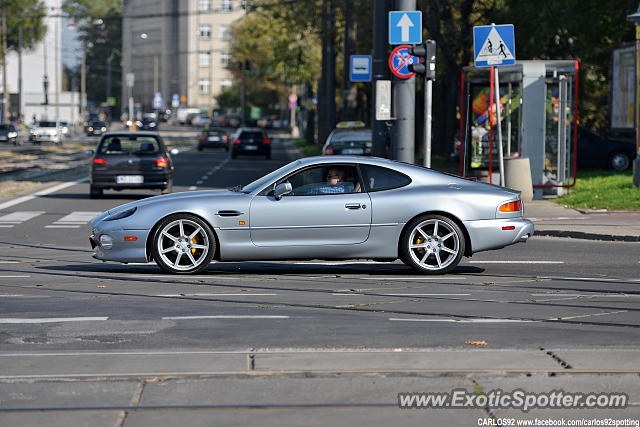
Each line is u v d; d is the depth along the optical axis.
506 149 34.94
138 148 35.66
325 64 82.31
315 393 8.96
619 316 12.97
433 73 26.38
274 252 16.84
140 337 11.55
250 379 9.46
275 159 75.12
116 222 16.95
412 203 16.83
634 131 45.75
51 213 30.41
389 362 10.09
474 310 13.42
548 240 23.70
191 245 16.95
